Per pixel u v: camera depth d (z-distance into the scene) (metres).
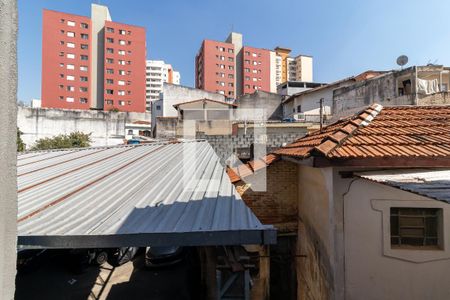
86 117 26.70
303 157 3.70
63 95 46.62
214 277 4.04
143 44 53.16
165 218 2.27
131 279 8.31
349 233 3.44
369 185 3.45
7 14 1.02
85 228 2.07
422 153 3.15
